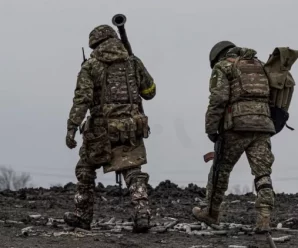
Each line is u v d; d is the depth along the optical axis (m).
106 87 8.23
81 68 8.21
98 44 8.32
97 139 8.19
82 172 8.38
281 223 9.46
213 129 8.28
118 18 8.35
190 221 9.77
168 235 8.27
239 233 8.43
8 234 8.02
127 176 8.25
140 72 8.44
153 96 8.59
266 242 7.95
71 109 8.12
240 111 8.19
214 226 8.77
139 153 8.26
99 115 8.23
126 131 8.15
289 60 8.28
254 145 8.33
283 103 8.45
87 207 8.45
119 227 8.75
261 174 8.31
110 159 8.20
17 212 10.04
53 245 7.41
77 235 7.99
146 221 8.20
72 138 8.10
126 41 8.41
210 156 8.67
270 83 8.35
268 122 8.24
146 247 7.48
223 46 8.59
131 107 8.26
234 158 8.37
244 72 8.26
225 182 8.48
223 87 8.23
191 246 7.60
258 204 8.31
